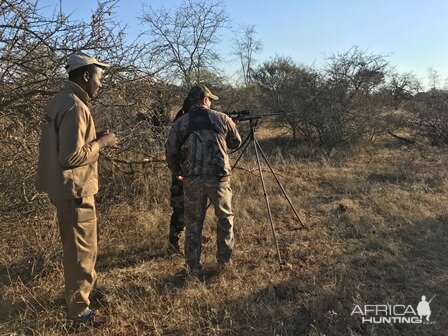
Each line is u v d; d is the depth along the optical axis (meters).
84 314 3.40
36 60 4.14
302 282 3.94
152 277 4.04
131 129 5.25
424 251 4.57
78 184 3.17
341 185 7.03
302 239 4.95
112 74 4.69
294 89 11.00
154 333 3.31
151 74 5.13
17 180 4.40
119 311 3.53
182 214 4.52
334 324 3.35
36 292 3.80
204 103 4.12
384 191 6.58
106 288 3.85
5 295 3.73
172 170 4.20
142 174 6.02
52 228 4.68
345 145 10.51
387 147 10.73
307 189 6.94
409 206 5.80
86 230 3.28
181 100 6.15
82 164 3.12
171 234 4.60
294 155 9.80
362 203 6.13
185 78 10.44
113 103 5.00
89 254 3.33
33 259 4.30
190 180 3.94
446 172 7.64
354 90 10.98
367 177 7.64
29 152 4.36
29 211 4.64
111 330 3.35
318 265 4.32
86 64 3.20
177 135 4.01
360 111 10.69
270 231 5.19
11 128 4.15
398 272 4.09
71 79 3.24
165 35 10.27
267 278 4.07
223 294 3.80
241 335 3.26
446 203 5.92
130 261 4.46
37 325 3.34
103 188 5.60
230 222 4.16
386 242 4.74
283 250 4.67
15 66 4.05
